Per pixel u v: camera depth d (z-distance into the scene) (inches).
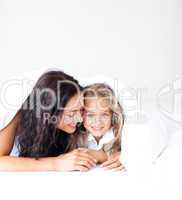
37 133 53.1
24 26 53.9
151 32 55.5
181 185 46.4
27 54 53.9
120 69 55.0
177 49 56.0
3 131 52.7
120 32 55.2
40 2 54.0
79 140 53.8
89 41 54.8
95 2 54.7
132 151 52.1
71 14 54.4
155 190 46.2
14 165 51.9
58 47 54.3
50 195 45.4
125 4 55.0
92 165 52.8
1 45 53.6
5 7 53.6
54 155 53.3
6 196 45.0
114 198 45.3
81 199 45.1
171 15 55.5
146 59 55.6
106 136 53.6
